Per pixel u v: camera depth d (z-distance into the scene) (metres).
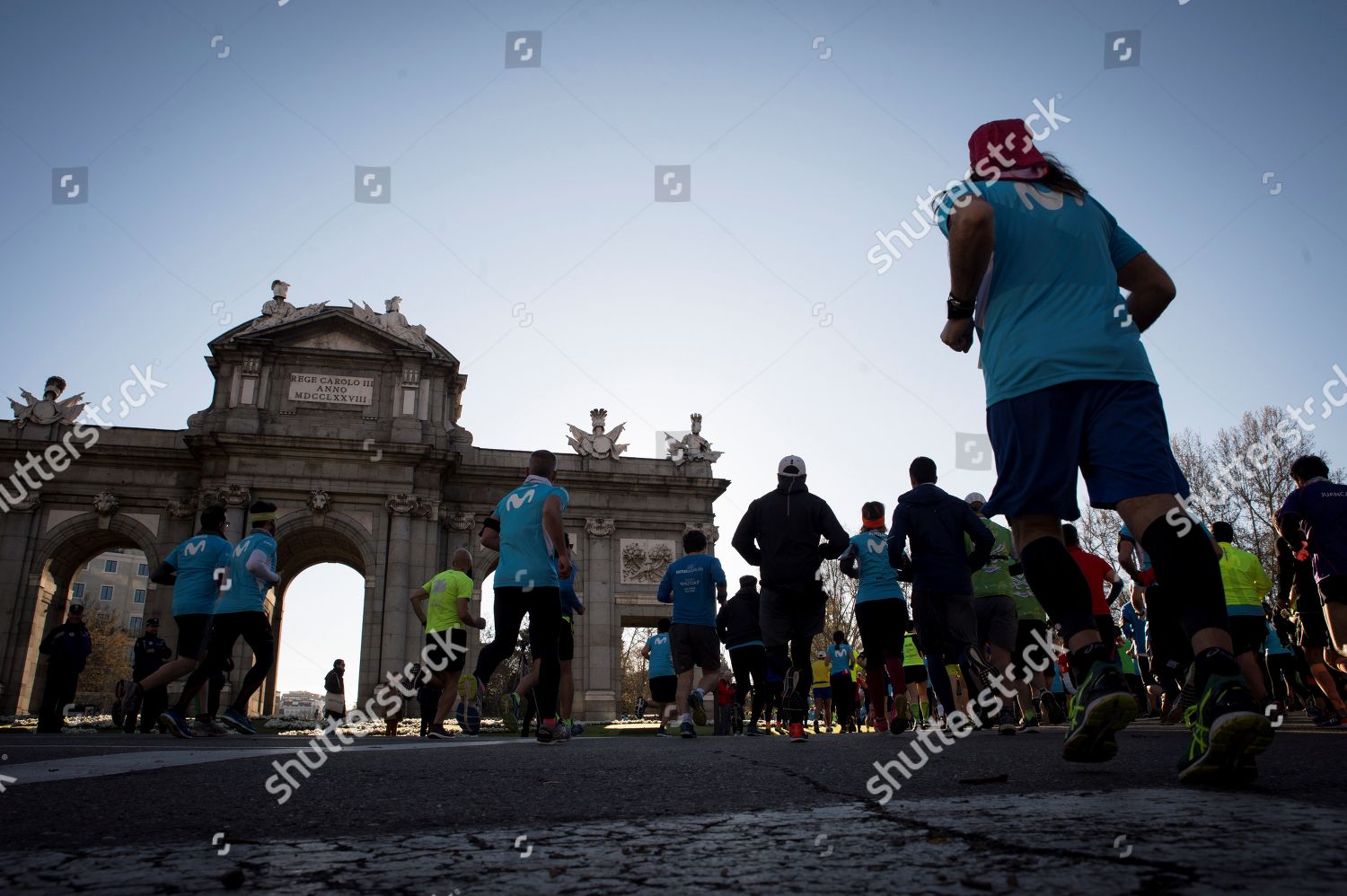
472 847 1.97
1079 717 2.86
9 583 35.09
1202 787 2.54
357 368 38.72
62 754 5.18
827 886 1.50
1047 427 2.92
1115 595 10.56
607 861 1.78
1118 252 3.39
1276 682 11.30
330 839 2.11
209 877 1.66
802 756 4.41
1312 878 1.38
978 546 8.04
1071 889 1.38
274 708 40.28
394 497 36.75
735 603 11.27
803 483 8.10
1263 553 33.09
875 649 8.87
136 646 16.38
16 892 1.55
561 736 7.00
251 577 9.84
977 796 2.54
